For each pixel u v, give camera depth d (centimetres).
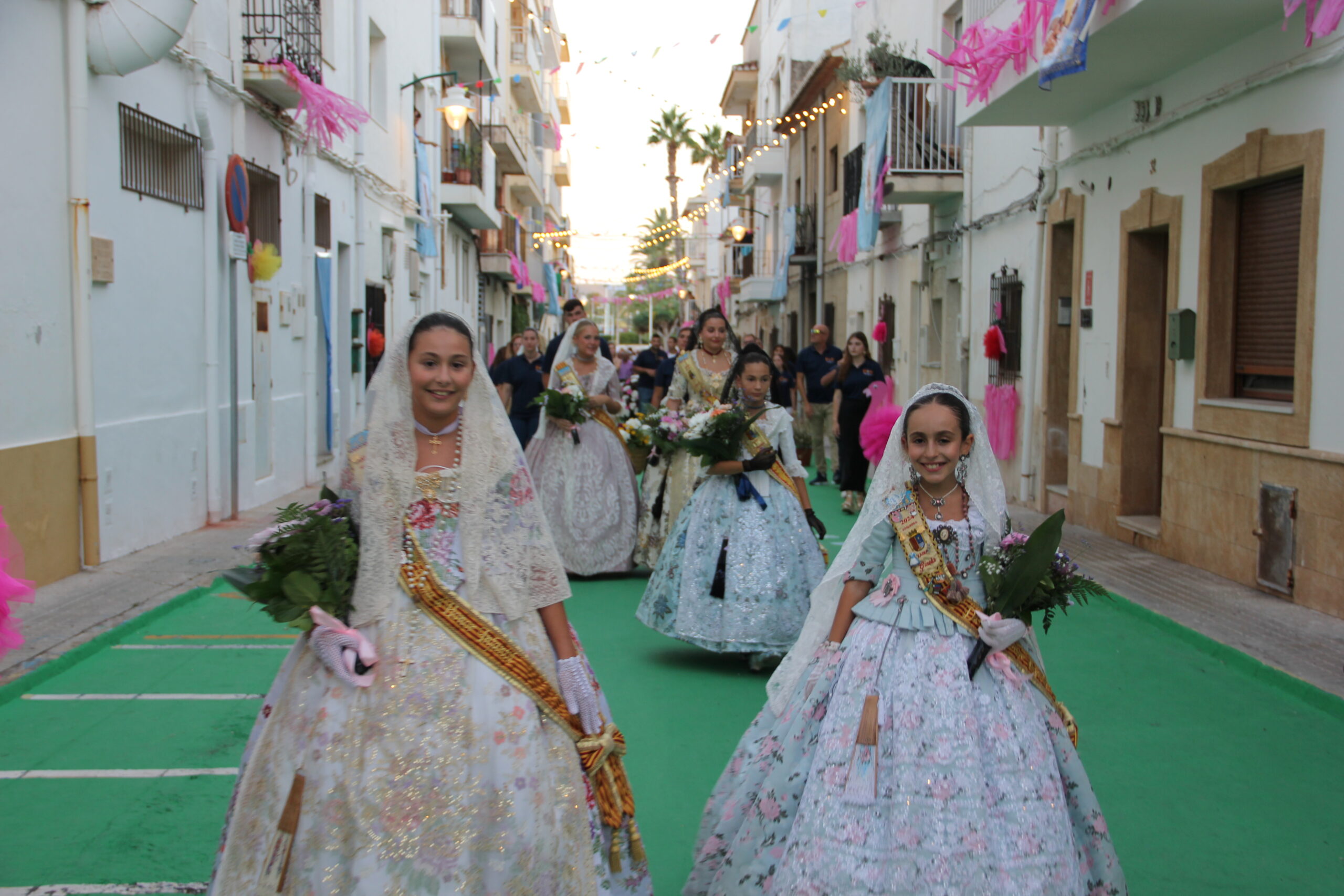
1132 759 490
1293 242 773
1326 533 707
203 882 364
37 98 749
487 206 2628
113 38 792
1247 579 796
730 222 4591
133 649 645
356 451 289
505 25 3183
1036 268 1187
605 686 594
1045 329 1184
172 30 804
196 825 409
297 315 1321
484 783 262
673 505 863
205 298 1030
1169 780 466
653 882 370
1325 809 437
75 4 777
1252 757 492
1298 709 557
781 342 3256
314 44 1312
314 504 276
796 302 2983
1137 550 952
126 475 877
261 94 1149
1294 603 739
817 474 1527
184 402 993
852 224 1911
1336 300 693
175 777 455
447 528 283
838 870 278
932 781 281
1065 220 1130
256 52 1143
